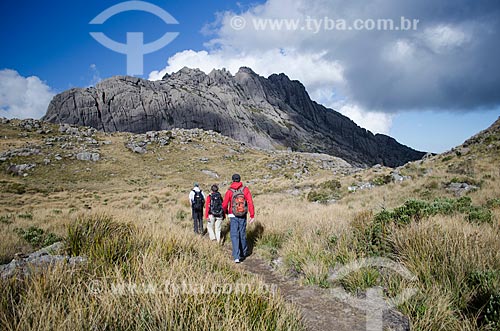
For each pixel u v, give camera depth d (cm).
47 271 337
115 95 16638
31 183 5044
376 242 565
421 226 540
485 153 2714
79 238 489
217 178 6625
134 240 515
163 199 3086
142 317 273
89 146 7650
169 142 8656
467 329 303
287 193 3209
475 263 418
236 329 283
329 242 645
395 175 2644
